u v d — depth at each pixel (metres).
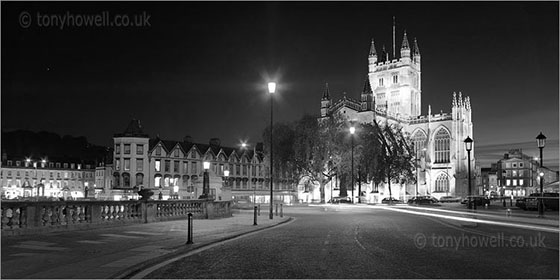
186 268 12.52
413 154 106.25
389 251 15.18
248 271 11.86
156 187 91.19
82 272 11.48
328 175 78.00
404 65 143.25
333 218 34.50
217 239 18.98
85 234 20.25
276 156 76.75
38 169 127.19
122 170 91.06
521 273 11.12
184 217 30.91
